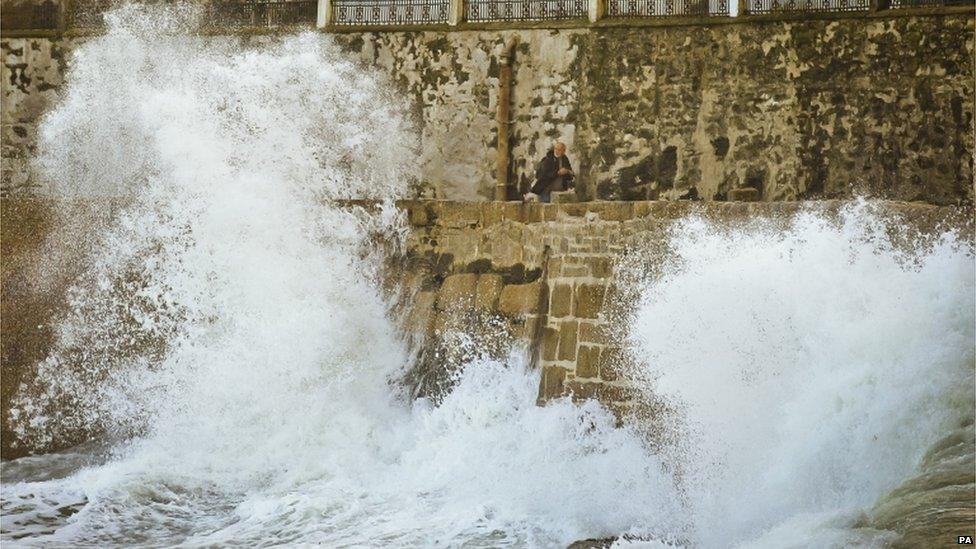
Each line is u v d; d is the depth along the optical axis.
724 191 39.38
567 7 41.00
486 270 34.50
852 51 38.50
